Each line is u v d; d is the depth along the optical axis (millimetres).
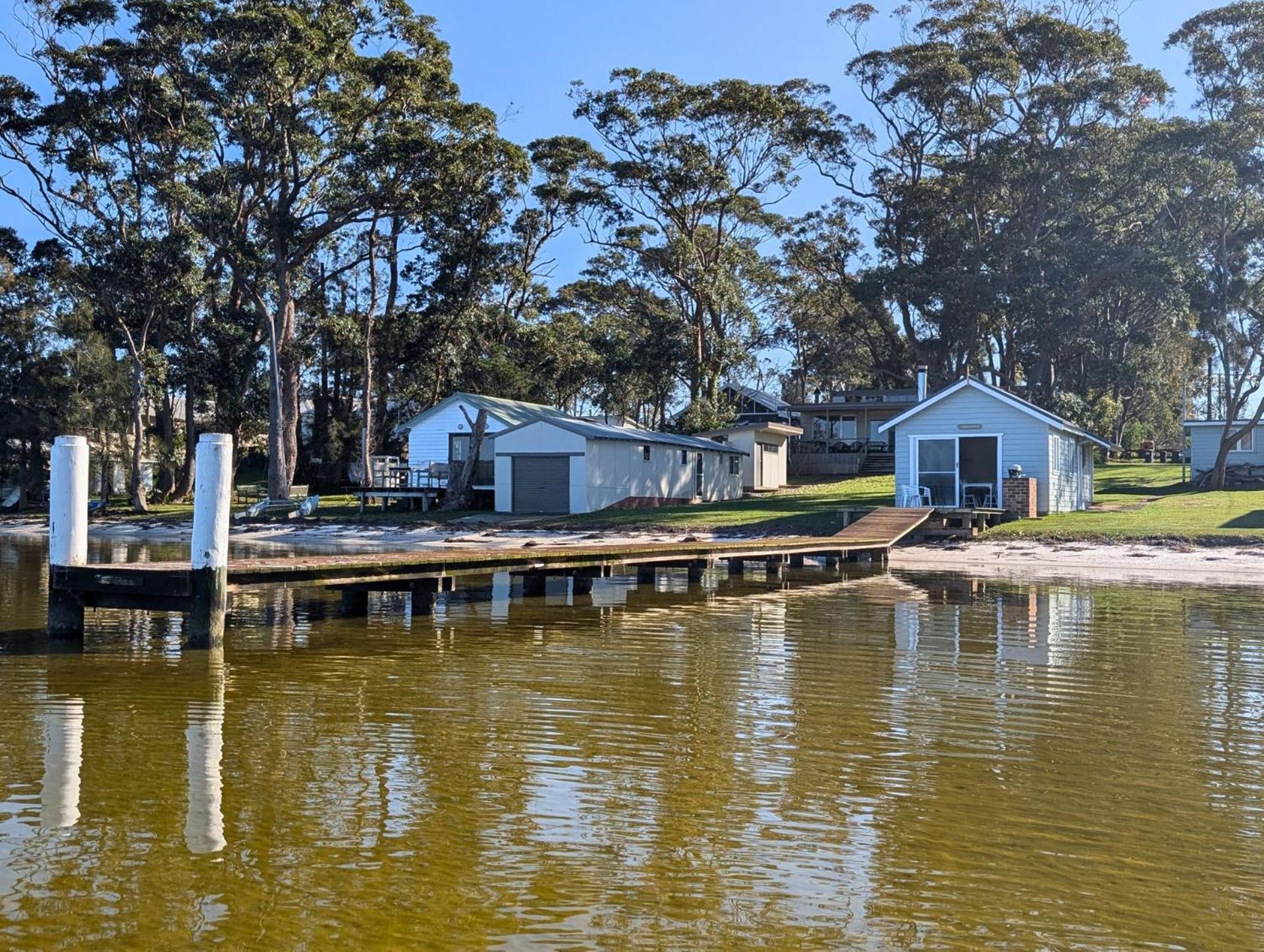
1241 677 11375
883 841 6418
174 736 8766
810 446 62344
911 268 55125
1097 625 15445
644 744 8555
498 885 5730
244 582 13836
